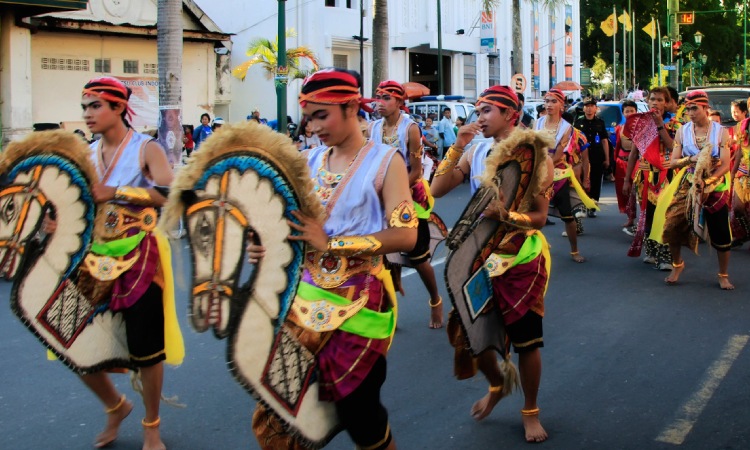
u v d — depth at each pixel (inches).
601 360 238.8
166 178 167.6
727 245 324.2
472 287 169.2
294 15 1058.7
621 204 489.7
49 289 157.4
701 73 2657.5
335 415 130.6
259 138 116.0
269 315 117.9
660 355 243.1
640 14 2421.3
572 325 276.4
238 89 1093.1
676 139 329.7
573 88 1088.2
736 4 2721.5
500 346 180.9
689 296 316.5
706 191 316.5
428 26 1279.5
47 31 721.0
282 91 674.8
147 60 804.0
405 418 195.9
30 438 183.3
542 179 171.0
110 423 179.3
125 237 165.5
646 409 200.8
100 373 174.2
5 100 644.7
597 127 549.3
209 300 113.2
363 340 128.9
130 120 178.1
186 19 837.8
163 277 169.8
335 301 128.7
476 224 164.7
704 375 225.1
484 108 180.5
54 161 154.3
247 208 115.4
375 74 850.1
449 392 213.3
